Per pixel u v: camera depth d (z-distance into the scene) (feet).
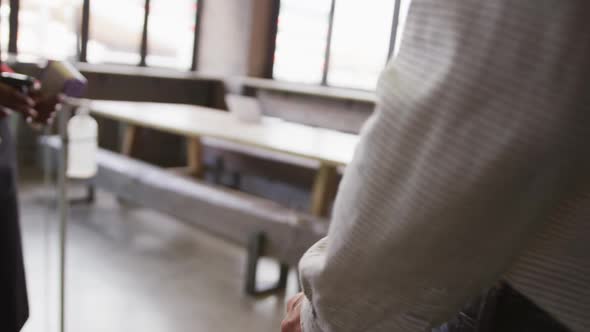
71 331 7.45
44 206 12.92
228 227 9.55
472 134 1.34
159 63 22.88
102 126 19.01
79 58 19.79
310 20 21.22
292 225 8.75
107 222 12.57
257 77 22.72
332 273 1.66
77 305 8.25
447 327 1.97
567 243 1.61
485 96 1.31
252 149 17.08
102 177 11.94
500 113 1.30
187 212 10.21
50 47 20.12
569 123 1.27
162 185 10.68
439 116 1.38
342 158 9.11
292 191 17.76
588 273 1.62
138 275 9.73
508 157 1.30
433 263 1.51
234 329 8.12
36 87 4.02
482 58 1.32
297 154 9.28
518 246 1.51
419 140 1.42
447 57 1.38
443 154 1.38
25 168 16.51
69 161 8.89
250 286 9.32
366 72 20.25
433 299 1.61
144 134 20.58
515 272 1.72
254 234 9.09
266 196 18.38
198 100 22.75
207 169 18.33
